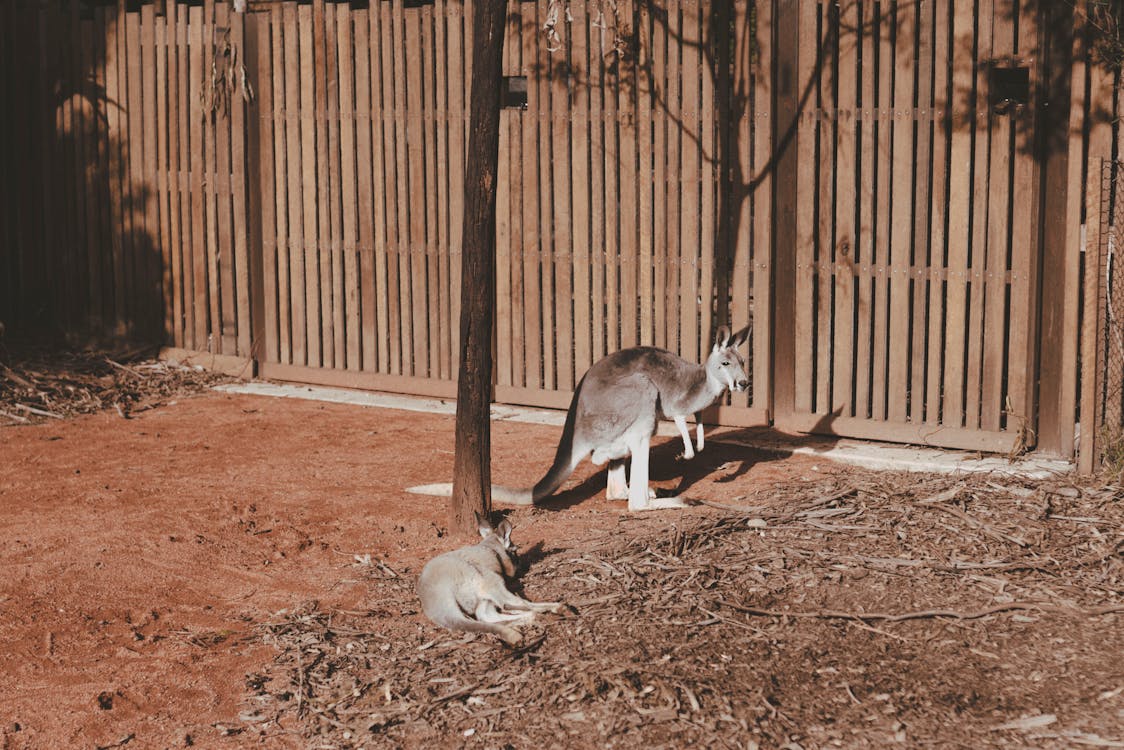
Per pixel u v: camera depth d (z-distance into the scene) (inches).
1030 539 280.2
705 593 249.8
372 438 410.6
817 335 400.2
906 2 371.2
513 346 454.9
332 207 485.7
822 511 303.9
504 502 331.6
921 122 372.8
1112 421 339.0
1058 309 357.1
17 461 381.4
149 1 573.0
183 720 210.4
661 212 419.5
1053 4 350.3
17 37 550.3
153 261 531.5
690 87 409.4
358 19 468.8
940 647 222.4
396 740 199.3
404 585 271.7
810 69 389.1
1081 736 189.0
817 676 211.0
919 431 380.8
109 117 534.0
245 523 317.1
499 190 447.8
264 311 508.4
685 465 371.6
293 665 230.2
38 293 566.3
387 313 480.7
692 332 419.8
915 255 379.2
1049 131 354.0
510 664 222.4
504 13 290.7
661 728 194.4
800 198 395.9
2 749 200.4
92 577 278.4
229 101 500.4
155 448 398.3
